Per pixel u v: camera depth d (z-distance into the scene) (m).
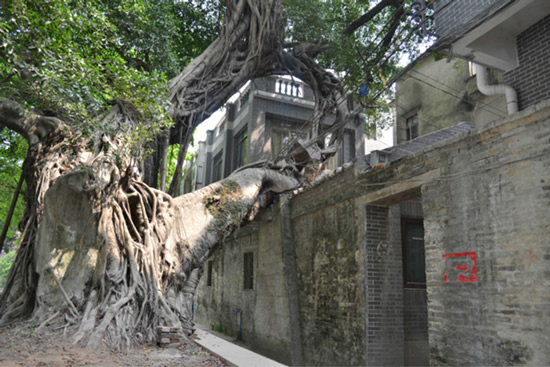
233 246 16.84
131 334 7.82
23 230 9.40
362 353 8.81
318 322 10.77
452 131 11.16
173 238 10.40
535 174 5.82
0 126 9.09
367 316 8.86
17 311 8.19
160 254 9.74
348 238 9.95
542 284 5.51
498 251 6.20
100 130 8.54
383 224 9.49
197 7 15.27
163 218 10.04
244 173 12.98
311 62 15.42
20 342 6.71
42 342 6.82
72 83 7.04
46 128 9.37
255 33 13.06
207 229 11.17
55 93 7.00
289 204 13.20
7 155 14.78
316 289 11.09
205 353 7.59
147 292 8.75
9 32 6.38
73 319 7.66
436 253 7.33
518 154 6.09
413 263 9.93
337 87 15.20
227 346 8.15
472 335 6.42
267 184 13.54
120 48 12.27
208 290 19.33
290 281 12.15
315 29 14.45
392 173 8.70
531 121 5.94
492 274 6.24
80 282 8.21
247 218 12.85
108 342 7.27
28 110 8.98
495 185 6.40
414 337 9.36
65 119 9.70
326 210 11.12
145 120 9.98
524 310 5.69
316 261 11.27
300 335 11.53
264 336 13.16
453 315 6.82
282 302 12.24
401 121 18.97
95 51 9.67
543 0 7.21
